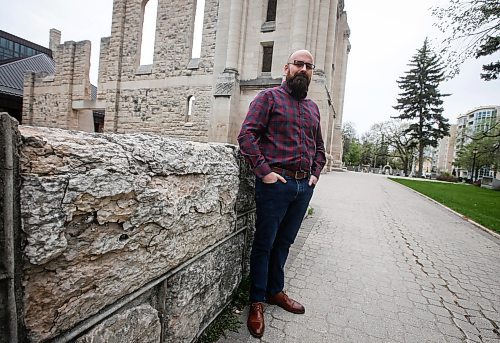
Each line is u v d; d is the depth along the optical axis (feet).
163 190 4.91
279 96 7.97
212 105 50.37
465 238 19.99
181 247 5.63
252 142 7.32
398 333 8.25
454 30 30.01
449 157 269.03
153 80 60.44
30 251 3.01
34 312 3.17
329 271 12.48
